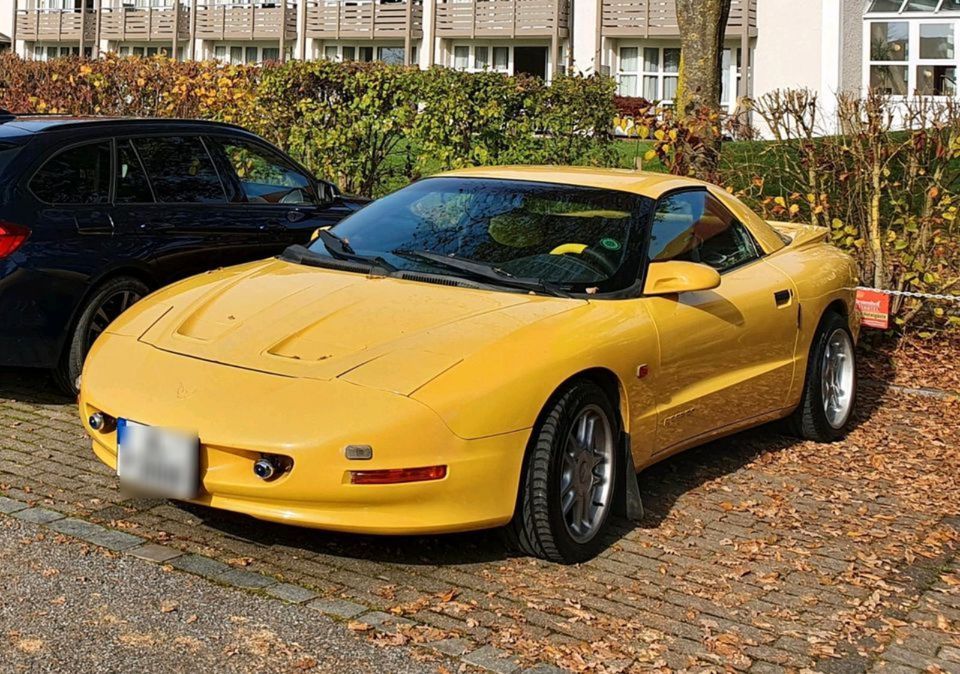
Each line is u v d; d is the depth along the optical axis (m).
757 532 5.17
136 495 5.14
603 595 4.36
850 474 6.14
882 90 9.13
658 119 9.75
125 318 5.23
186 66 12.75
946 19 28.28
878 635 4.14
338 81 11.27
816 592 4.52
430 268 5.28
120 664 3.61
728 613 4.27
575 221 5.52
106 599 4.05
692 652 3.91
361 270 5.36
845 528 5.28
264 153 7.88
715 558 4.82
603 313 4.98
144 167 7.04
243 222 7.46
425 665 3.69
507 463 4.39
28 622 3.86
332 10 40.59
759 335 5.93
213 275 5.62
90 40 46.53
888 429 7.11
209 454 4.29
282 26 41.19
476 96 10.82
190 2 43.84
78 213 6.57
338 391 4.29
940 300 8.85
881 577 4.70
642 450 5.14
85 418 4.80
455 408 4.27
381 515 4.22
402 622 3.99
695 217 5.94
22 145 6.52
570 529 4.67
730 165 9.47
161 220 6.97
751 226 6.44
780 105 9.33
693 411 5.45
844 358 6.94
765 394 6.10
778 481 5.95
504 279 5.13
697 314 5.43
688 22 10.73
